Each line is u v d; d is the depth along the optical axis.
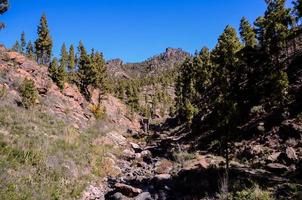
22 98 38.00
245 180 20.72
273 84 35.22
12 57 56.47
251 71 38.94
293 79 39.38
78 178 24.69
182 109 72.81
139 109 113.06
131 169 33.12
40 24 84.81
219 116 22.73
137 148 48.12
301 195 16.39
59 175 22.89
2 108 31.78
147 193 23.11
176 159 33.22
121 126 75.62
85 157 30.02
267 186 19.22
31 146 24.83
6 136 24.38
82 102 63.69
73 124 43.53
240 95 24.39
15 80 45.53
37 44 84.00
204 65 60.59
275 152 26.81
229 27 36.00
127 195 23.66
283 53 51.53
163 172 29.12
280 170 22.22
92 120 56.38
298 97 34.25
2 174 18.58
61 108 48.03
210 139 39.59
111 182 27.25
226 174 21.19
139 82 175.00
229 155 30.39
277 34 38.94
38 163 22.62
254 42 54.25
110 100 92.44
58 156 25.73
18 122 29.33
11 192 17.44
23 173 20.33
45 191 19.62
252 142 31.23
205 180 22.78
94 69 75.81
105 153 36.25
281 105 34.69
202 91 61.62
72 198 21.19
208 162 27.80
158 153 43.72
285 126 29.88
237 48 29.72
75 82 77.38
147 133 72.19
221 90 24.44
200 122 51.53
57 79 59.75
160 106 131.62
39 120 34.38
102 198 23.36
